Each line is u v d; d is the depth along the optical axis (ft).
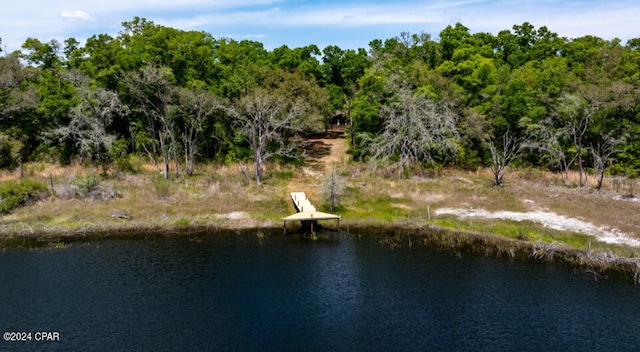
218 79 180.04
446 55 227.81
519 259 92.12
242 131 155.94
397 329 68.23
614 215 110.01
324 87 217.15
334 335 66.59
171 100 154.71
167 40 169.68
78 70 168.66
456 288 80.79
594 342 64.23
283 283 83.20
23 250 96.17
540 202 123.95
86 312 72.13
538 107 166.20
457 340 65.21
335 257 94.79
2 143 148.87
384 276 86.02
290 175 156.66
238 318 71.20
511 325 68.85
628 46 221.25
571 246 94.32
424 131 154.71
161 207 121.08
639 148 156.87
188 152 172.96
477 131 161.89
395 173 157.38
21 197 119.44
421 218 115.75
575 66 208.74
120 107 160.86
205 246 100.17
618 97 155.43
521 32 265.75
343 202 128.16
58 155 167.73
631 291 77.97
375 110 172.96
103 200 124.36
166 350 62.75
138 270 87.81
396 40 264.72
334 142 222.07
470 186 143.02
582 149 160.35
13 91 160.86
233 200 127.95
